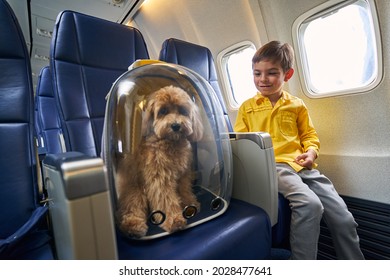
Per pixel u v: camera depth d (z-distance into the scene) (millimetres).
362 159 1224
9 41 610
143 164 555
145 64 697
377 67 1111
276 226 802
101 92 911
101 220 338
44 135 1763
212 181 658
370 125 1192
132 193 532
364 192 1230
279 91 1172
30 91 644
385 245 1115
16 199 581
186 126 605
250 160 736
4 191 568
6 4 621
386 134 1143
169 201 547
